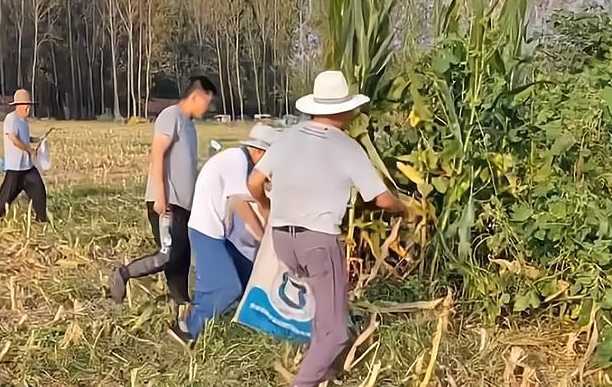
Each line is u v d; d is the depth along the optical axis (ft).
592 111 17.06
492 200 17.44
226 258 16.12
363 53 18.52
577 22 19.98
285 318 15.20
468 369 14.93
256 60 169.17
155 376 14.83
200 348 15.67
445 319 15.84
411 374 14.61
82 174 49.52
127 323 17.28
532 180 17.40
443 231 17.94
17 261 23.95
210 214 15.94
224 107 170.09
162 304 18.26
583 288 16.35
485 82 17.53
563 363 15.42
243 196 15.65
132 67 177.17
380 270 18.76
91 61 185.47
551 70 20.12
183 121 17.85
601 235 16.11
